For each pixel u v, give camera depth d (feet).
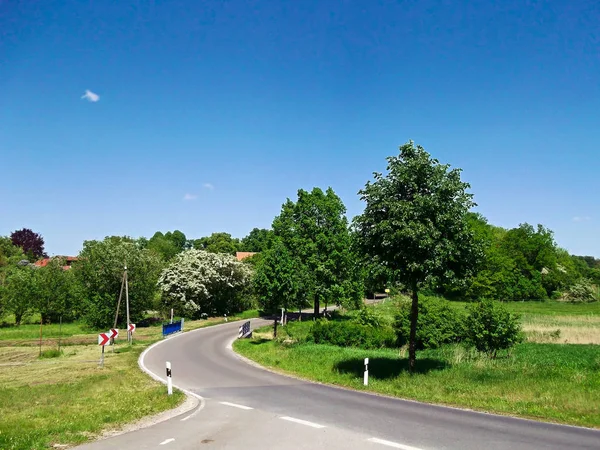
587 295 228.84
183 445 29.53
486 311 69.77
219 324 157.99
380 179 55.93
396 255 51.90
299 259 147.33
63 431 33.17
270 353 86.89
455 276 54.24
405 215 51.03
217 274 182.70
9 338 133.39
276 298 105.70
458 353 70.49
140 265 164.14
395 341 92.68
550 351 76.07
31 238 316.81
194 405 44.16
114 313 156.56
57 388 57.21
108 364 80.23
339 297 149.69
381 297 265.54
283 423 35.55
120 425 35.88
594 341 90.12
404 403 43.78
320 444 29.53
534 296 244.42
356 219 56.13
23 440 30.19
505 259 239.50
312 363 72.18
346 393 49.80
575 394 44.88
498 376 54.08
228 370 70.59
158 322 170.60
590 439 30.96
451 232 53.01
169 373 49.65
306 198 156.35
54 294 159.94
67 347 111.45
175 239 453.58
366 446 29.04
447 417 37.45
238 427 34.45
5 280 174.91
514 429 33.50
